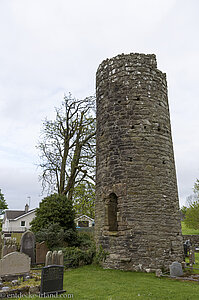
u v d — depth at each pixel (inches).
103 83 522.6
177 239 419.2
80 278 344.5
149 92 482.9
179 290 280.7
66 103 805.9
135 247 391.9
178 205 458.0
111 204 449.4
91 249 463.2
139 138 450.9
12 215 1952.5
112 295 264.5
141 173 430.9
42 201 669.9
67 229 613.6
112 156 460.1
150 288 289.1
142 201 415.2
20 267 334.0
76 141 801.6
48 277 278.1
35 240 527.2
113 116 481.4
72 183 801.6
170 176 453.7
